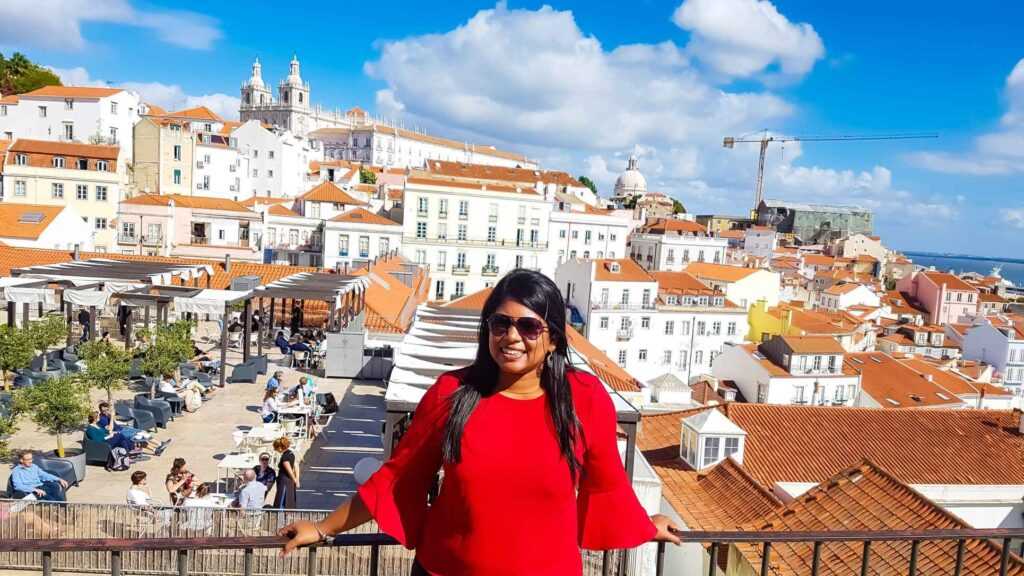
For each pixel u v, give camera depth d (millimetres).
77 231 60812
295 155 113812
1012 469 23812
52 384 14375
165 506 10633
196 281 32375
